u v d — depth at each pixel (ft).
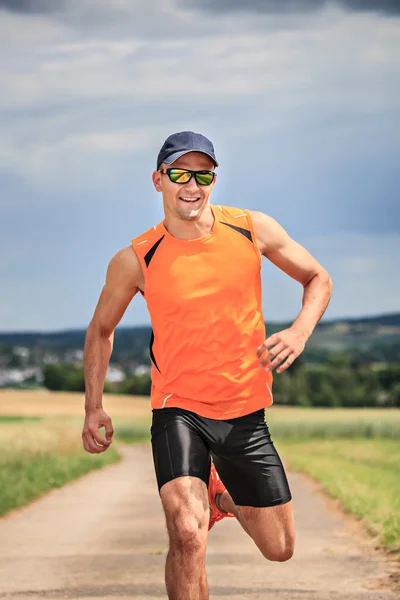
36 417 310.04
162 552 37.37
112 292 20.88
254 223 20.65
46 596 27.68
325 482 71.15
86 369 21.54
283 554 20.94
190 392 20.25
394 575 30.17
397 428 243.19
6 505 56.85
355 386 412.57
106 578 30.99
